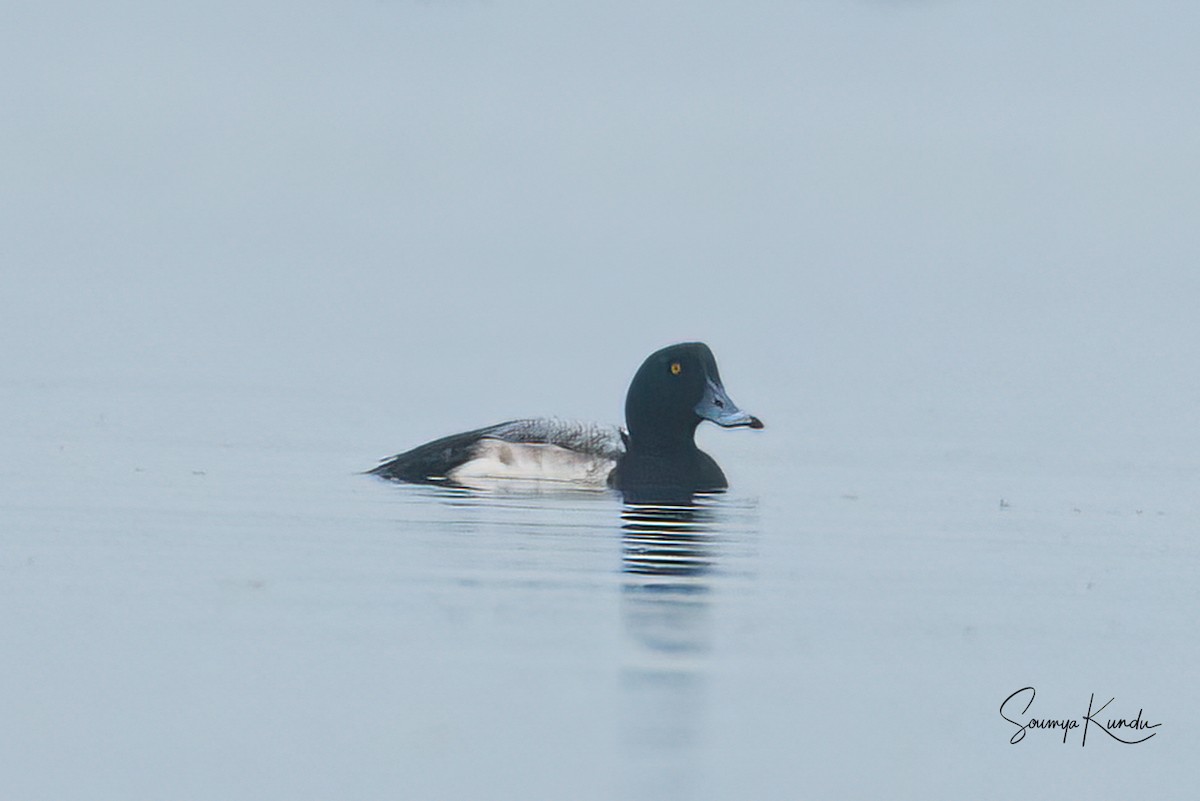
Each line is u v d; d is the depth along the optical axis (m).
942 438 19.36
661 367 16.72
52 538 13.53
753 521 15.16
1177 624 12.22
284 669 10.69
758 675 10.86
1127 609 12.57
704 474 16.70
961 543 14.51
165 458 16.75
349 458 17.33
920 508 15.88
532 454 16.61
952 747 9.93
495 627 11.56
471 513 14.96
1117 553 14.27
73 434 17.66
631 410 16.84
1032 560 13.95
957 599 12.72
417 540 13.84
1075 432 19.78
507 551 13.57
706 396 16.78
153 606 11.84
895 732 10.08
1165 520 15.56
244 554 13.20
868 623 12.03
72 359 22.00
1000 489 16.83
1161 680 11.08
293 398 20.36
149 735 9.76
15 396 19.50
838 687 10.73
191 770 9.29
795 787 9.22
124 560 12.95
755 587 12.83
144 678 10.53
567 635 11.45
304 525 14.22
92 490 15.21
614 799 9.00
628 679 10.67
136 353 22.61
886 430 19.75
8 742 9.59
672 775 9.32
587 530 14.52
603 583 12.71
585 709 10.17
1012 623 12.16
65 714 10.00
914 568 13.59
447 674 10.66
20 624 11.41
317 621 11.59
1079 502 16.23
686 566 13.38
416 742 9.66
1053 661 11.37
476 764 9.35
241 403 19.89
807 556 13.84
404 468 16.56
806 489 16.70
